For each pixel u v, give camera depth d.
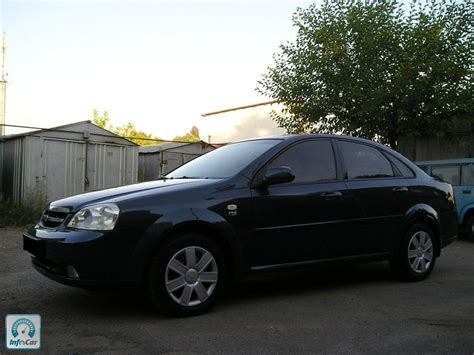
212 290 4.32
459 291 5.27
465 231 9.88
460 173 10.06
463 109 14.44
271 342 3.60
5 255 7.54
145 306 4.56
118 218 3.97
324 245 4.99
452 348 3.51
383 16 15.48
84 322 4.07
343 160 5.38
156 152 19.69
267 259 4.64
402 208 5.63
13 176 14.77
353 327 3.97
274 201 4.68
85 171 15.32
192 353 3.38
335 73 15.63
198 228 4.31
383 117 15.04
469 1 15.18
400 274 5.71
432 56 14.78
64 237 3.97
